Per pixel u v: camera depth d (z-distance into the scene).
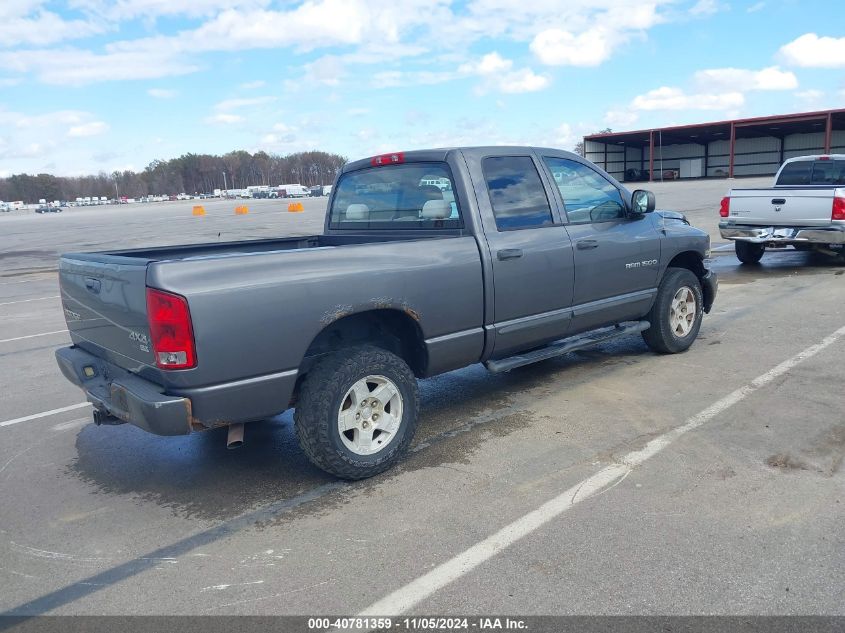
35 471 4.61
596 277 5.54
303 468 4.45
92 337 4.34
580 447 4.48
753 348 6.63
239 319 3.61
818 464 4.04
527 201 5.13
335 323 4.27
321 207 50.88
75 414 5.83
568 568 3.11
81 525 3.80
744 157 64.06
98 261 4.07
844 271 11.04
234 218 39.19
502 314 4.87
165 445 5.00
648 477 3.98
